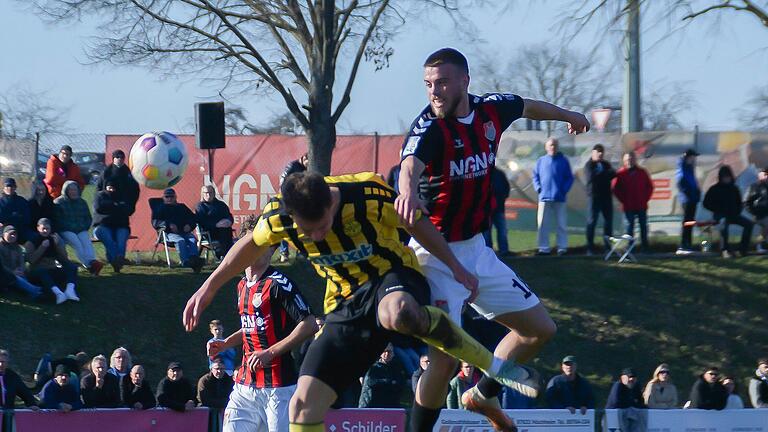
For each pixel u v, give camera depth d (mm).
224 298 24188
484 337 19062
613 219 28516
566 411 17875
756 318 25266
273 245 7477
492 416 8664
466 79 7512
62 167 24250
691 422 18453
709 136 28672
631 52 30547
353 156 29750
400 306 6766
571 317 24922
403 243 7418
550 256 27219
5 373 17359
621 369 23672
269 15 28812
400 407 19359
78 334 21516
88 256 23422
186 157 24422
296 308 11133
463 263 7812
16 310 21469
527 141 29359
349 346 7344
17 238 22391
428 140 7371
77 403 16656
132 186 24250
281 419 11281
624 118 31047
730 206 26906
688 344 24516
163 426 16812
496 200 26625
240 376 11555
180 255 24703
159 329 22641
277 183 28781
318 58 28234
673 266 26703
